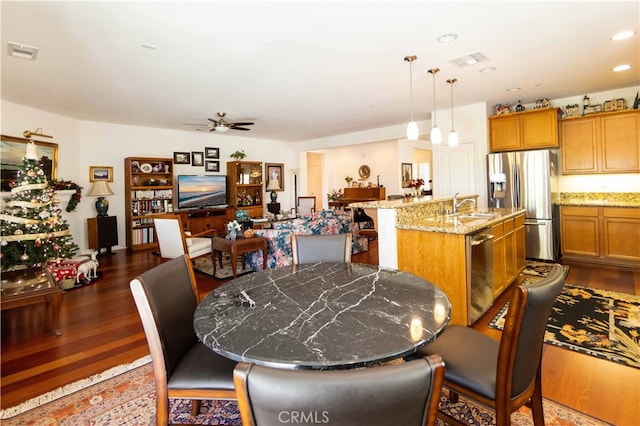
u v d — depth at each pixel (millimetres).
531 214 4949
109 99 4676
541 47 3176
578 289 3705
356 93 4633
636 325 2779
